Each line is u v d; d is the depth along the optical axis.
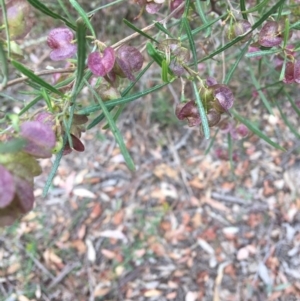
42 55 0.59
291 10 0.20
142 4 0.18
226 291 0.55
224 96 0.15
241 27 0.17
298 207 0.60
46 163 0.63
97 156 0.65
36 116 0.14
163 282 0.56
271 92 0.32
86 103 0.55
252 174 0.63
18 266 0.56
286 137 0.64
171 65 0.15
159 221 0.60
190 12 0.20
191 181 0.63
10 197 0.10
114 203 0.62
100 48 0.13
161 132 0.67
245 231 0.59
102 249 0.58
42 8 0.13
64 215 0.60
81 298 0.55
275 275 0.56
